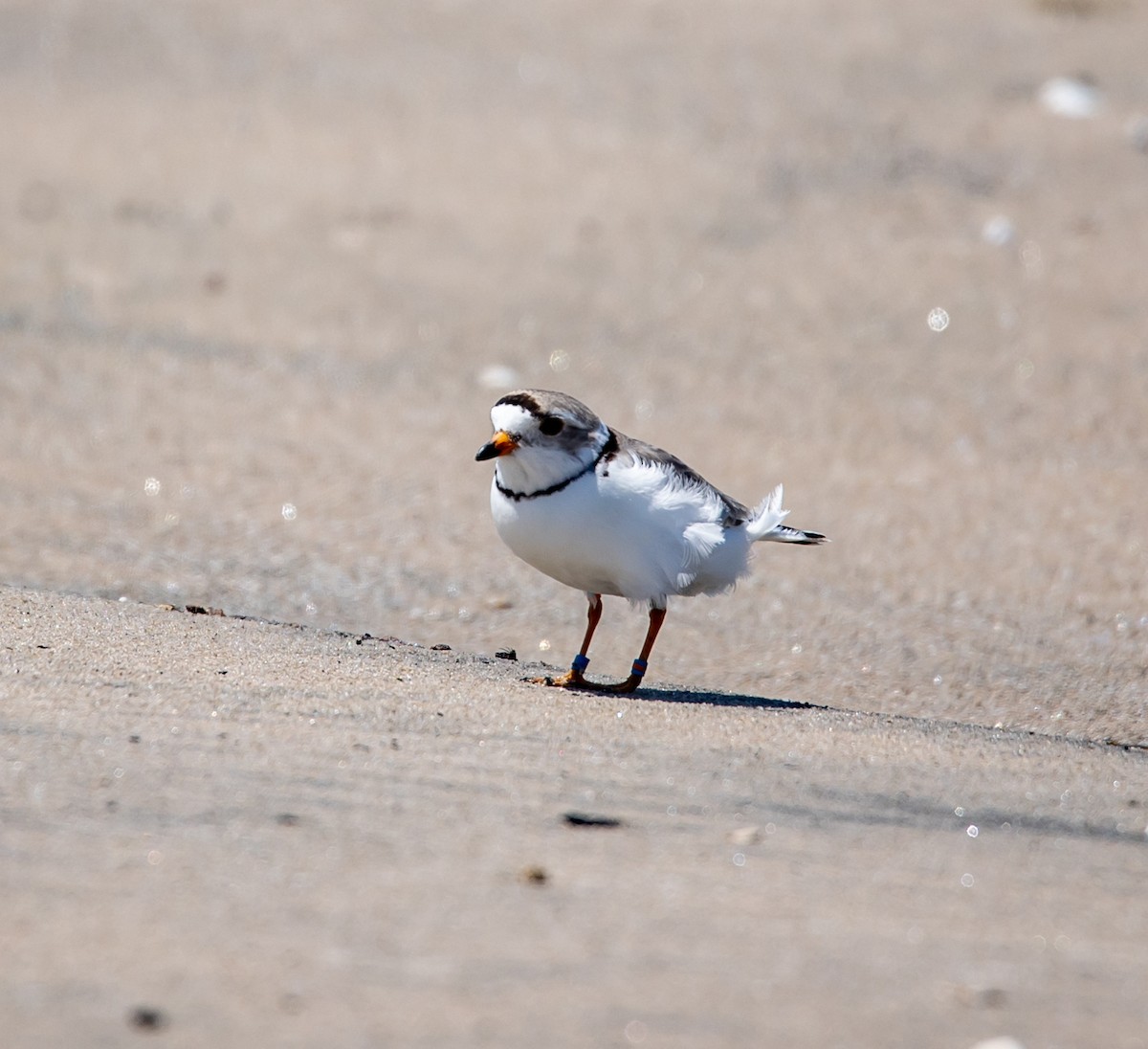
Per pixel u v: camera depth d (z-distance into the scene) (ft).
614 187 65.51
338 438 46.93
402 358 53.16
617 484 27.43
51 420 46.93
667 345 54.34
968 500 43.39
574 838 18.67
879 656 34.14
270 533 39.86
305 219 62.90
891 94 74.08
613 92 74.08
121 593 34.94
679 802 20.71
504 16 82.79
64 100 72.23
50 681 23.67
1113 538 40.93
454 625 35.06
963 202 64.69
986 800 22.26
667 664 33.37
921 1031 14.05
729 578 28.94
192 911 15.48
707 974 14.90
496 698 26.02
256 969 14.34
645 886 17.15
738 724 25.82
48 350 52.11
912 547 40.37
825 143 69.31
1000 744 26.25
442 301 57.31
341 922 15.47
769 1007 14.32
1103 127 71.05
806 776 22.61
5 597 29.73
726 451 46.32
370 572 37.81
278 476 43.91
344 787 19.84
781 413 49.37
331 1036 13.23
